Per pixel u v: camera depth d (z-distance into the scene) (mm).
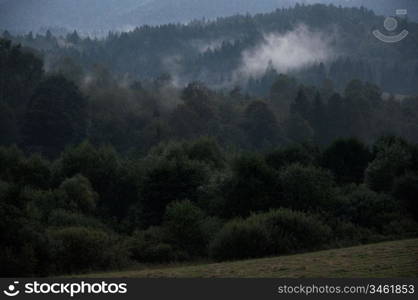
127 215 123500
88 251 58875
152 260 69312
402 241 58969
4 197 59250
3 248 53125
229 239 61750
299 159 123625
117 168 137250
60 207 94812
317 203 86125
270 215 67250
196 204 98562
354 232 73938
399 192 84812
